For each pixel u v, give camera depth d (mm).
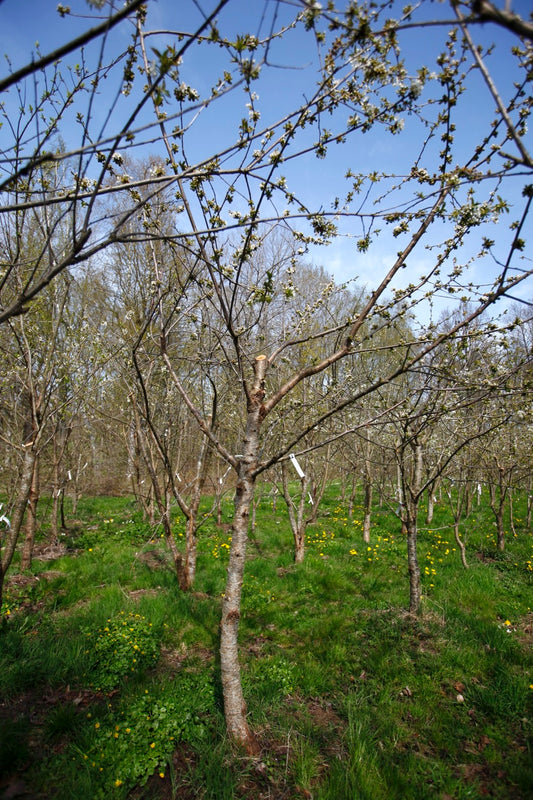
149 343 6012
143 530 8664
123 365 6227
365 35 1381
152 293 4172
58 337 5977
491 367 2963
